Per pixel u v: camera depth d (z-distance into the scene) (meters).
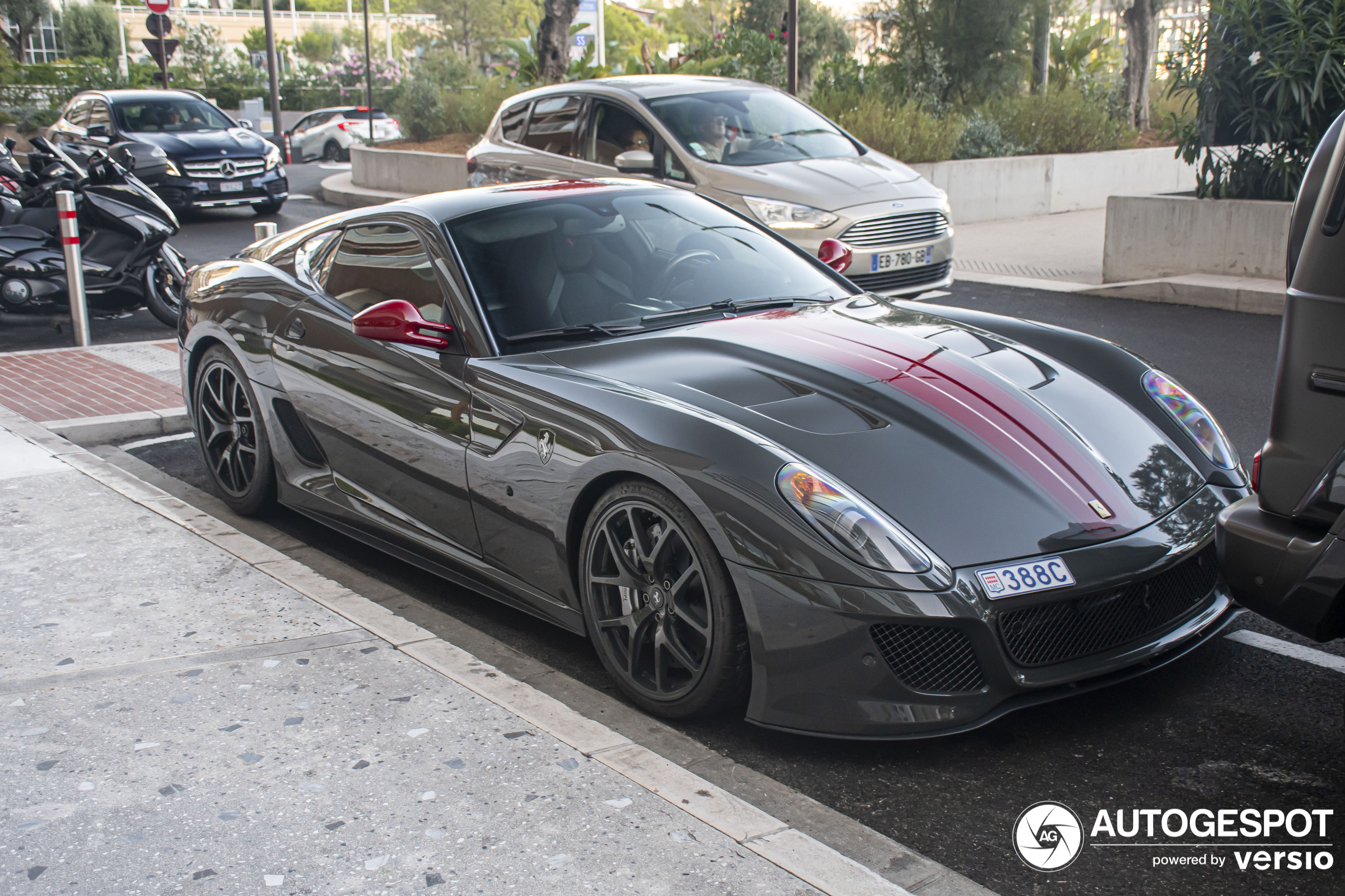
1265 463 2.47
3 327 9.12
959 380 3.31
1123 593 2.83
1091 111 17.36
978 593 2.67
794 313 3.92
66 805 2.54
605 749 2.72
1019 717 3.05
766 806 2.60
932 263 8.96
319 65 54.22
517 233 4.00
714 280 4.09
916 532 2.74
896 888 2.19
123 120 15.83
